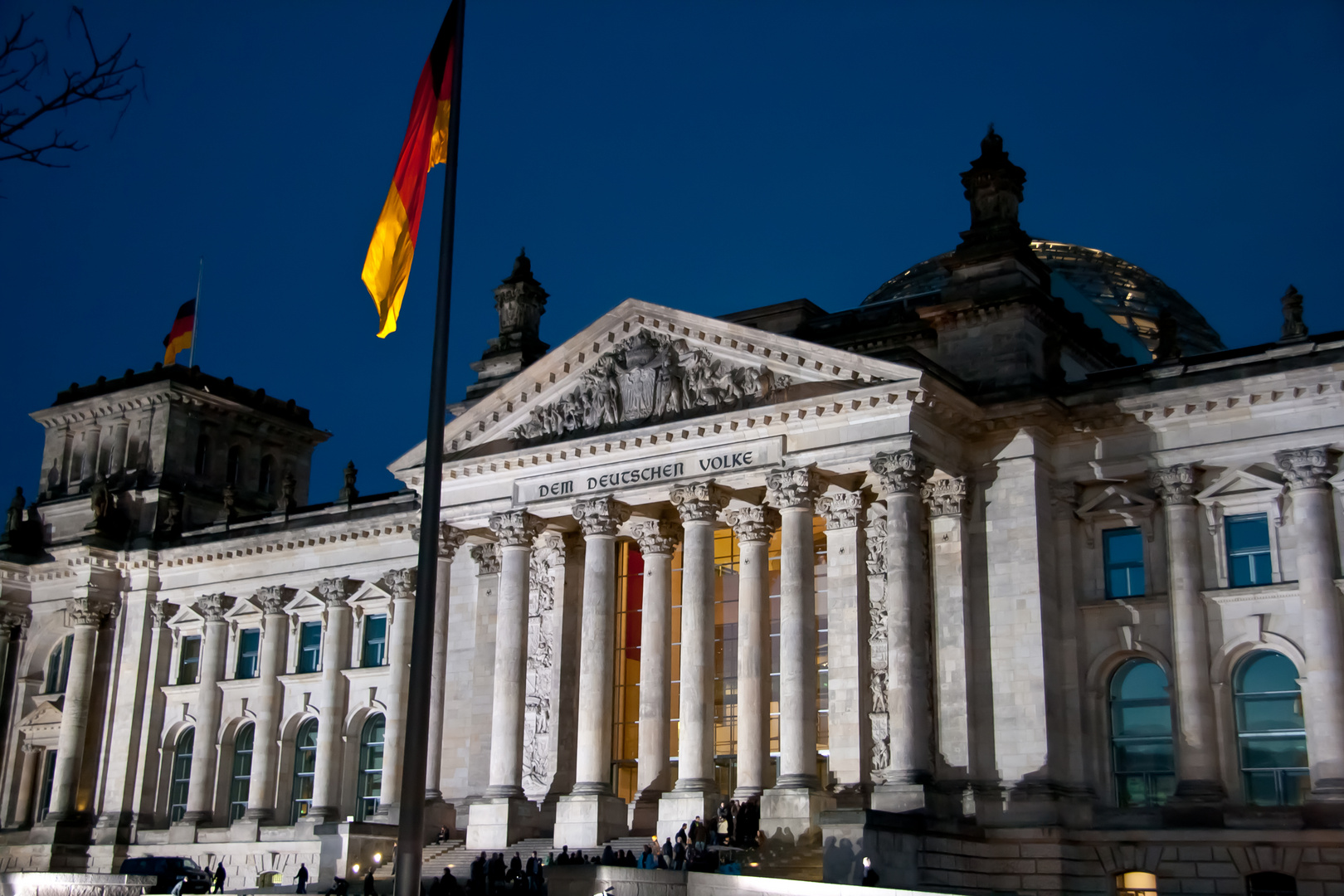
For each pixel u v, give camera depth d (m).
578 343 87.62
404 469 94.50
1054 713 76.31
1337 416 73.44
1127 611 77.56
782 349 80.62
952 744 76.00
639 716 85.25
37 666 122.38
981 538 79.69
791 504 78.56
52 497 125.88
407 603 104.44
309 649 111.44
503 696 86.62
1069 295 104.56
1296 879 68.81
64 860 111.69
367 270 51.62
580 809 81.75
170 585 118.25
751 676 80.12
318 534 110.19
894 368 75.69
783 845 72.38
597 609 84.12
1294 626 73.12
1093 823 74.62
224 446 125.56
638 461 84.69
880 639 79.19
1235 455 76.00
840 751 78.44
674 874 63.53
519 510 88.19
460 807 93.75
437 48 50.94
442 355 41.00
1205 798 72.12
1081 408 79.38
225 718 113.00
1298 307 75.81
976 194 87.50
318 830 86.56
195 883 90.69
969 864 72.69
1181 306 115.19
